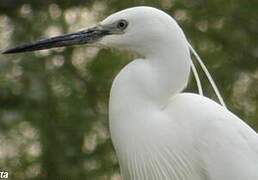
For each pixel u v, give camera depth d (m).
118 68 12.11
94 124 11.80
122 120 6.35
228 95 12.20
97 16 12.40
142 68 6.39
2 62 11.46
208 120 6.42
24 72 11.62
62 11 12.28
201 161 6.42
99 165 11.69
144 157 6.34
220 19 12.62
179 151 6.37
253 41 12.73
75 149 11.58
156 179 6.37
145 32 6.40
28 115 11.48
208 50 12.42
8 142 11.71
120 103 6.36
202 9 12.48
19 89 11.61
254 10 12.62
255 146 6.45
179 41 6.34
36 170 11.66
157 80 6.37
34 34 12.07
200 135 6.40
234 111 12.04
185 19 12.39
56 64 12.09
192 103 6.47
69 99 11.81
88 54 12.30
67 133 11.65
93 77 12.15
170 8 12.30
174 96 6.53
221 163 6.36
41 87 11.58
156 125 6.33
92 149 11.80
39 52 11.89
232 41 12.65
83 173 11.56
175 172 6.38
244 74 12.55
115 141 6.43
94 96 12.11
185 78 6.38
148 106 6.36
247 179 6.32
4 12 12.26
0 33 12.20
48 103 11.64
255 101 12.38
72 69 12.08
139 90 6.36
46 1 12.30
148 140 6.32
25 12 12.32
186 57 6.35
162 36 6.34
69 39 6.75
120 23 6.53
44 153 11.57
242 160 6.36
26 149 11.73
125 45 6.54
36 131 11.61
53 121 11.62
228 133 6.40
